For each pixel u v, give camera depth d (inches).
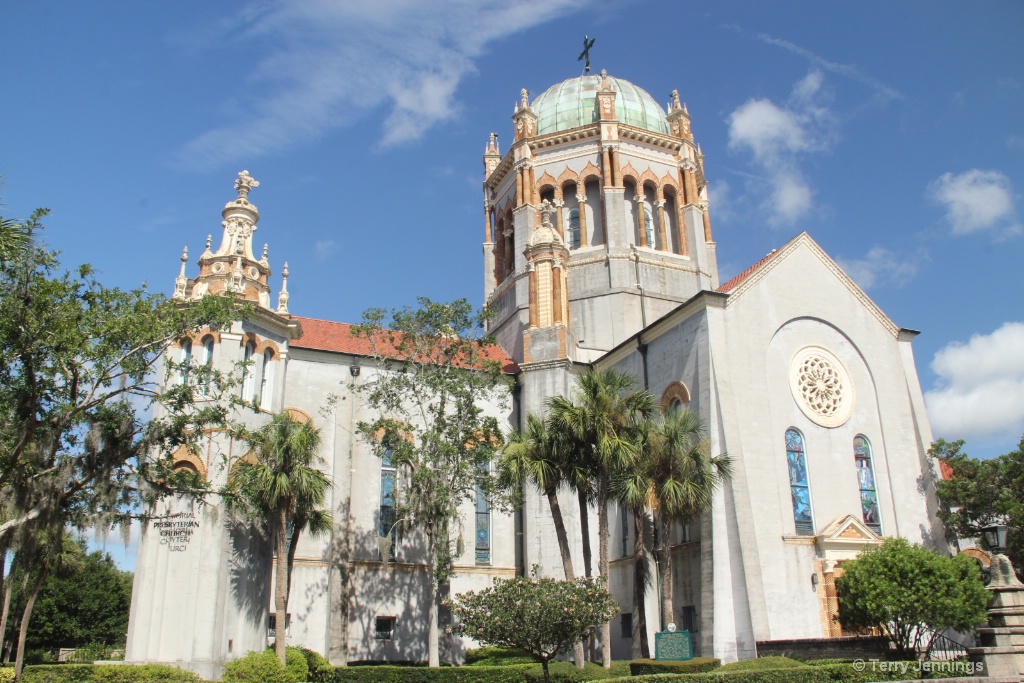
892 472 1601.9
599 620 1020.5
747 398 1509.6
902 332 1737.2
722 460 1344.7
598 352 2015.3
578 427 1273.4
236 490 1273.4
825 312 1663.4
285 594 1251.8
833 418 1594.5
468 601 1044.5
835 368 1638.8
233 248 1576.0
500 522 1813.5
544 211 2022.6
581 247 2160.4
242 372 1461.6
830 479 1541.6
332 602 1567.4
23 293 1019.3
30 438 1042.1
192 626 1267.2
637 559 1389.0
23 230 964.6
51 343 1020.5
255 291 1569.9
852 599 1199.6
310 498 1311.5
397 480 1683.1
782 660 1167.0
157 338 1155.9
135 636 1299.2
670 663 1205.7
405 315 1542.8
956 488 1515.7
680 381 1578.5
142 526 1264.8
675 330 1622.8
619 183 2180.1
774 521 1439.5
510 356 2149.4
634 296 2073.1
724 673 1037.2
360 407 1756.9
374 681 1284.4
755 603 1316.4
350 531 1658.5
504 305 2252.7
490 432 1518.2
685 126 2337.6
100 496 1117.7
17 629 2155.5
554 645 1021.8
